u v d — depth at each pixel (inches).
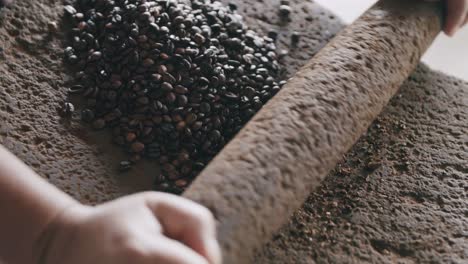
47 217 20.9
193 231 20.6
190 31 27.8
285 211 22.7
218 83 27.0
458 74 42.6
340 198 25.6
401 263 24.3
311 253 24.2
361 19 27.3
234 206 21.6
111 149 26.0
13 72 26.7
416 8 27.6
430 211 25.5
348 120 24.3
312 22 30.8
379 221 25.1
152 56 26.8
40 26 28.0
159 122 26.4
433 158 26.9
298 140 23.2
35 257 20.8
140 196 21.0
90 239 20.1
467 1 28.5
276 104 24.2
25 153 25.0
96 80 27.0
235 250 21.3
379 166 26.5
